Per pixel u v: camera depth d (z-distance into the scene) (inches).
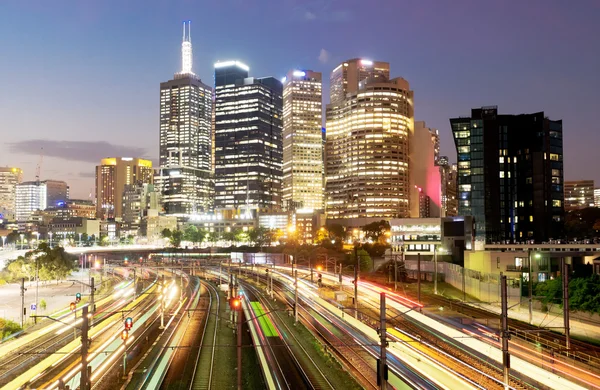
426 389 1824.6
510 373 2009.1
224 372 2237.9
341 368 2191.2
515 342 2630.4
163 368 2283.5
